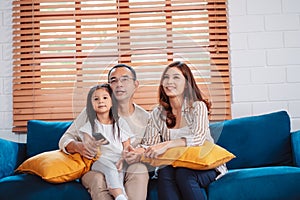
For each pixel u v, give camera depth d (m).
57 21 3.08
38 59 3.04
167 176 2.12
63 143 2.27
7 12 3.10
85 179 2.12
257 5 3.05
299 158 2.38
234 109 3.00
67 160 2.17
